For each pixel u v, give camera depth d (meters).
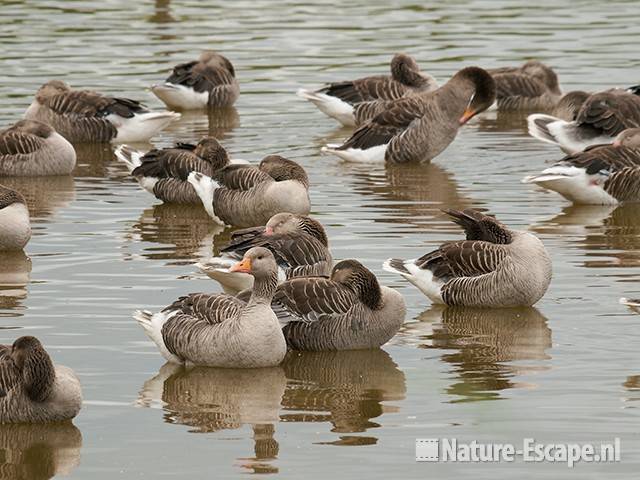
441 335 15.92
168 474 12.04
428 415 13.40
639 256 18.98
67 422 13.27
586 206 22.23
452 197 22.72
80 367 14.69
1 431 13.00
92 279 17.92
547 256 16.75
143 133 27.59
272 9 40.25
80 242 20.02
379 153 25.53
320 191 23.19
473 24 37.69
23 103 29.17
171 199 22.70
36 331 15.73
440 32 36.56
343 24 37.88
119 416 13.43
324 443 12.73
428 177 24.38
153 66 32.78
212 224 21.41
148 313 15.38
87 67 32.50
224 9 40.28
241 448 12.62
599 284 17.64
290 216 17.75
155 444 12.73
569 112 28.14
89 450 12.59
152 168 22.92
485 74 25.31
